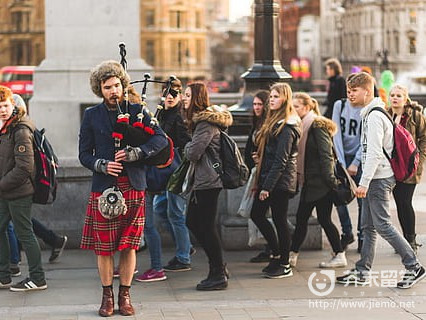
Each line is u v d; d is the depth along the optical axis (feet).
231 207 47.50
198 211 39.42
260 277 41.86
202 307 36.58
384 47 411.34
